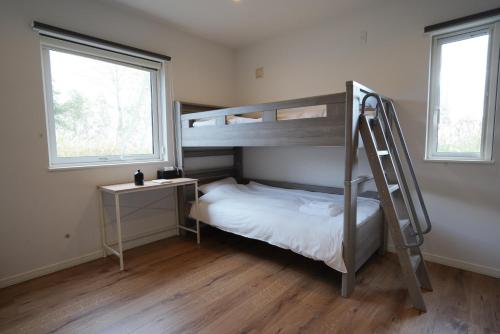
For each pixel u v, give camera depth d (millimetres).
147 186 2672
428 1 2434
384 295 2037
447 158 2480
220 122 2797
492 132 2260
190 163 3533
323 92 3180
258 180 3877
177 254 2844
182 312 1864
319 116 2180
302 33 3303
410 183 2617
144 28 2998
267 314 1834
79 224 2619
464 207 2385
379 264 2541
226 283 2244
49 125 2467
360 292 2080
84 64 2670
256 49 3787
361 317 1791
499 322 1721
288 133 2254
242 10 2842
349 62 2949
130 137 3061
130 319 1793
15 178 2240
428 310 1851
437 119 2541
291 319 1779
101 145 2832
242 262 2641
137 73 3082
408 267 1862
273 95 3662
